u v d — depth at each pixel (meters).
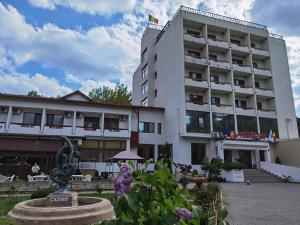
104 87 49.91
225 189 19.73
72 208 7.87
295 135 36.22
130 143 31.44
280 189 20.19
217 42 34.53
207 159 28.38
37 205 9.13
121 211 2.64
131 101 49.59
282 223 8.87
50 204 8.81
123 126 32.00
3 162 25.05
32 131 27.55
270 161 32.38
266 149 32.38
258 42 39.31
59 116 30.00
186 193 3.12
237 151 33.34
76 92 31.38
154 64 40.88
